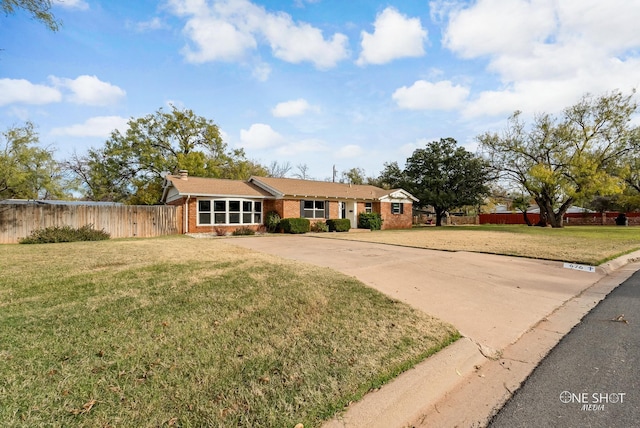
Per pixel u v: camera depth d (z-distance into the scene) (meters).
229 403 2.11
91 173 29.56
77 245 10.05
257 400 2.15
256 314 3.79
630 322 4.08
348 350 2.94
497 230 21.08
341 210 23.16
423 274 6.46
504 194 35.41
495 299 5.05
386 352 2.92
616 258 8.66
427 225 32.34
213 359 2.70
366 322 3.66
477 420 2.14
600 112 23.02
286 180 22.39
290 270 6.07
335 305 4.20
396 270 6.70
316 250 9.71
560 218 25.23
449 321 4.01
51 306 3.85
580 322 4.12
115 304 3.96
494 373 2.80
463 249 9.85
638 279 6.60
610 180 22.31
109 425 1.86
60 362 2.56
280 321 3.60
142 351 2.79
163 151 28.61
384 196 23.97
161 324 3.40
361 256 8.43
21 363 2.52
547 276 6.69
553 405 2.31
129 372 2.45
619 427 2.05
